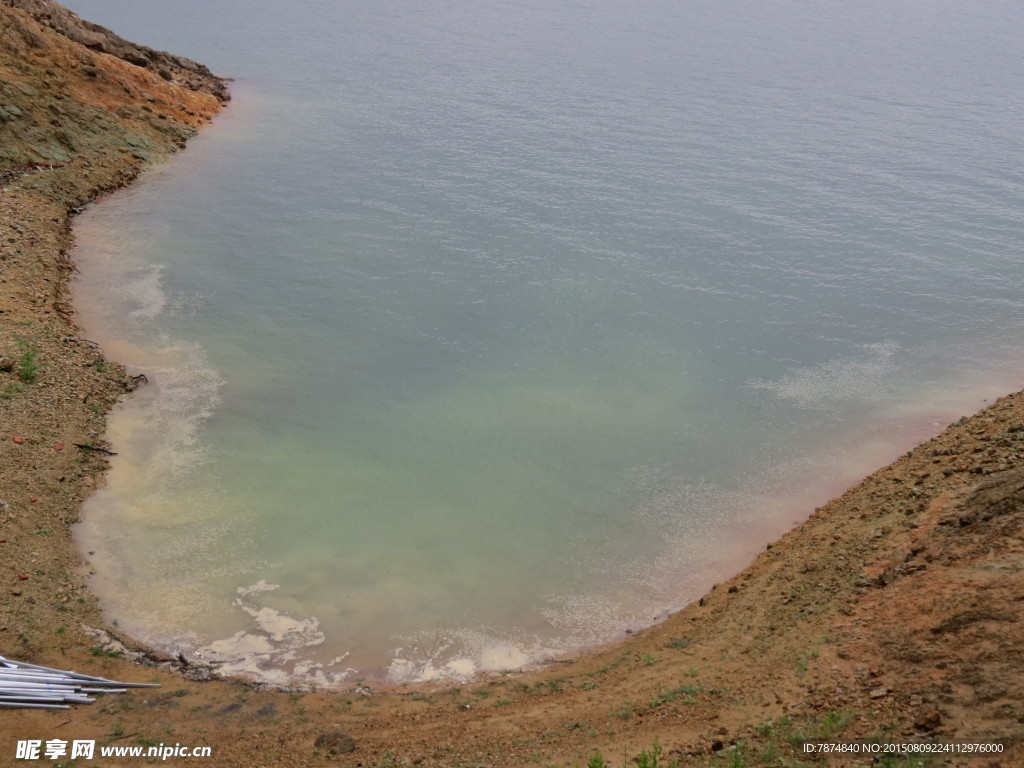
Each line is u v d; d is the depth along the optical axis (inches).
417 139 2265.0
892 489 948.6
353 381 1288.1
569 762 616.1
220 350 1344.7
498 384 1293.1
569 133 2325.3
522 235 1760.6
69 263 1546.5
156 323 1400.1
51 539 925.8
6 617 800.9
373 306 1494.8
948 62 3193.9
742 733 620.1
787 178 2050.9
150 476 1058.1
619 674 770.2
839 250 1708.9
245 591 901.2
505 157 2154.3
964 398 1241.4
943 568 723.4
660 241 1742.1
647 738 642.2
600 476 1100.5
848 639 692.7
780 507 1041.5
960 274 1612.9
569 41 3353.8
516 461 1127.0
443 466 1115.3
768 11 4131.4
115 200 1831.9
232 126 2301.9
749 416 1220.5
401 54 3063.5
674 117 2470.5
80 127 1972.2
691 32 3604.8
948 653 623.2
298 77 2741.1
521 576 940.0
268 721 720.3
